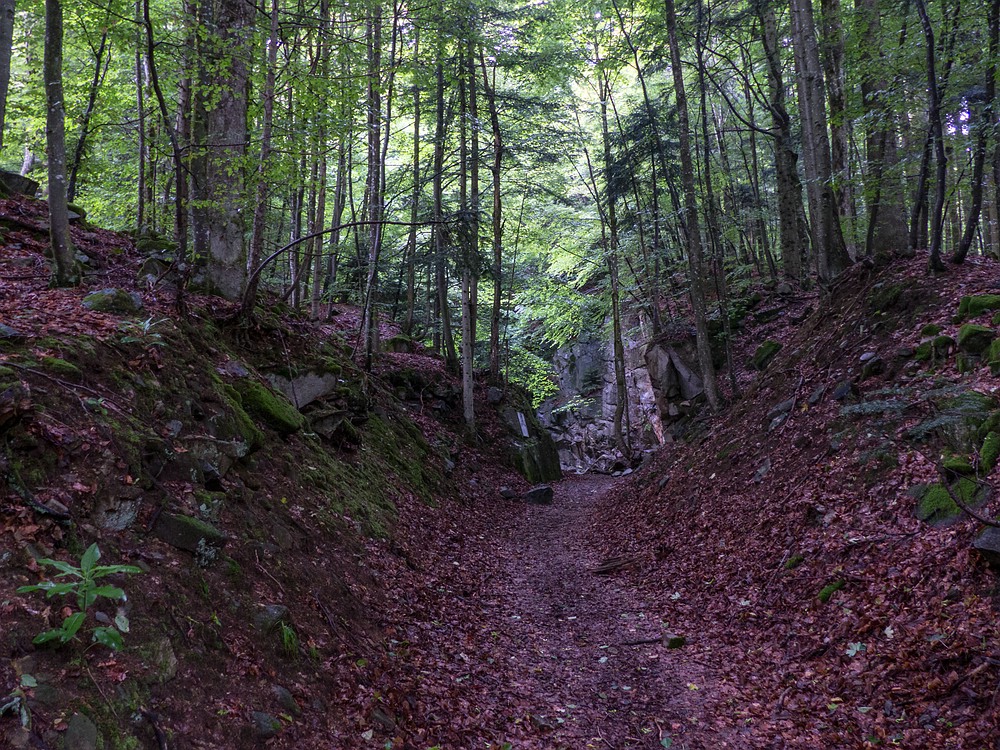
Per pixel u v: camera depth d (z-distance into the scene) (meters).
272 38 9.60
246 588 5.30
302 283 20.08
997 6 8.89
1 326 5.43
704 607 8.12
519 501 17.55
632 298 26.64
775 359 14.23
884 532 7.17
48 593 3.42
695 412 18.22
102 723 3.41
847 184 12.78
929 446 7.73
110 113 14.16
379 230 17.05
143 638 4.05
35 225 9.56
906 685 5.21
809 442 9.93
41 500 4.28
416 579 8.41
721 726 5.43
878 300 11.34
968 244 10.53
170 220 14.98
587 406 35.81
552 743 5.25
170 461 5.74
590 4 21.20
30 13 13.84
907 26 10.90
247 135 10.22
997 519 6.06
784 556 8.05
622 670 6.69
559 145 21.61
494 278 20.25
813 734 5.06
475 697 5.84
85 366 5.65
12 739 3.02
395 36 15.15
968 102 9.63
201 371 7.25
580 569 10.91
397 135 23.00
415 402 18.31
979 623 5.34
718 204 22.66
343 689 5.12
